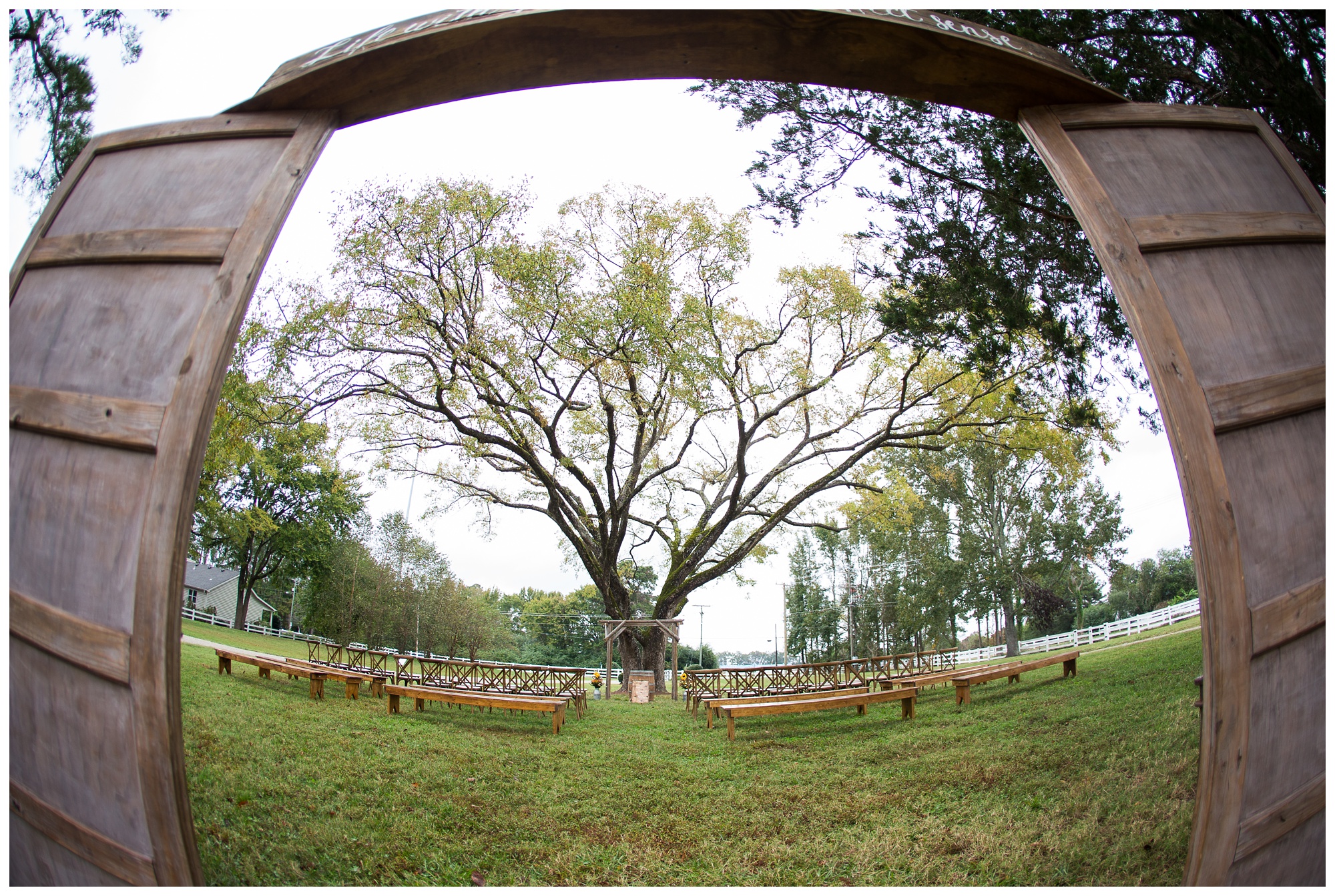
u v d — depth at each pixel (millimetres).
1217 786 2641
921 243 9289
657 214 19047
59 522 2893
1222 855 2658
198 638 21438
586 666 49062
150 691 2602
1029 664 11938
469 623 32156
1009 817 5328
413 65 3119
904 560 35531
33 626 2896
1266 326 3188
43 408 3012
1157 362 2873
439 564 33094
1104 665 13266
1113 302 9203
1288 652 2910
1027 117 3451
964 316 9648
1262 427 3043
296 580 42031
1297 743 2916
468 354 16359
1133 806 5230
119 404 2850
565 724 10625
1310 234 3492
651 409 19219
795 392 19922
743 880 4535
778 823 5625
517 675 13812
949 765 6977
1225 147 3562
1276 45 5934
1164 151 3420
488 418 17188
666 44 3135
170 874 2600
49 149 7473
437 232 16062
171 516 2654
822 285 18516
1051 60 3246
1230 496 2814
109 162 3428
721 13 2969
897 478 21391
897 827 5332
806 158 9828
